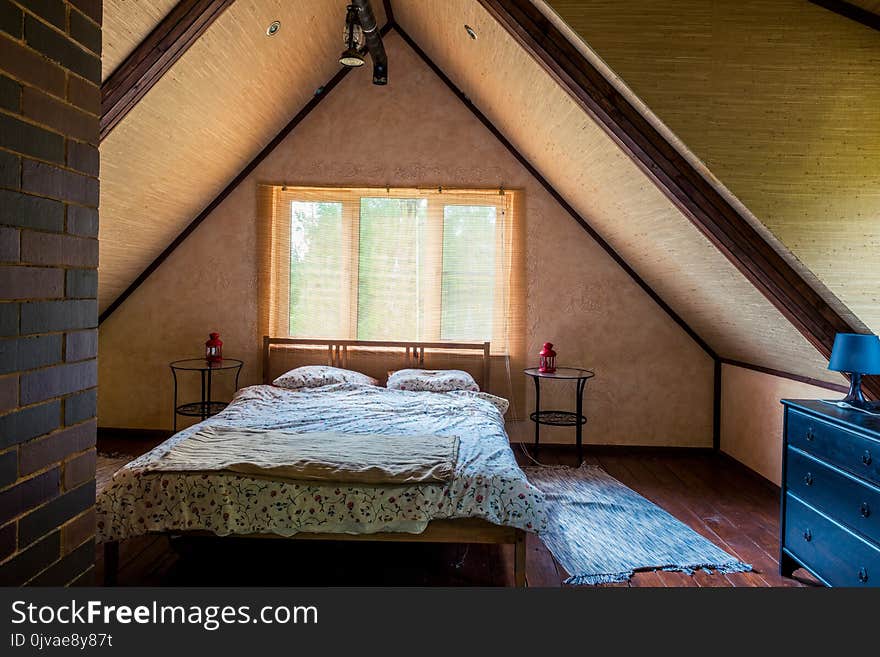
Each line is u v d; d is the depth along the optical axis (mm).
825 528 2375
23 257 1032
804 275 2674
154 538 3051
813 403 2625
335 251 4969
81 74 1189
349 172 4922
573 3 2605
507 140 4840
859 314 2619
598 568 2709
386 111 4898
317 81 4742
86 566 1223
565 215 4844
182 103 3555
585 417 4797
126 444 4730
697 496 3807
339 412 3707
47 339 1099
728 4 2590
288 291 4988
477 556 2869
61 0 1128
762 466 4125
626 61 2600
